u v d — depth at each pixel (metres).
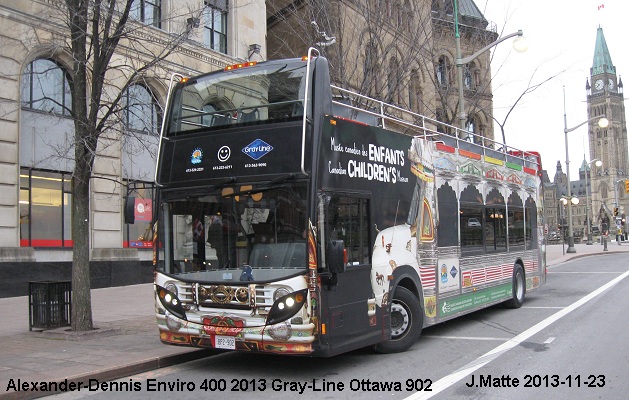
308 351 6.70
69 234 17.89
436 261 9.65
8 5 15.76
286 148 7.09
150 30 17.78
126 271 19.16
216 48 22.25
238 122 7.53
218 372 7.76
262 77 7.52
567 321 11.46
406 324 8.74
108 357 8.20
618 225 61.56
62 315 10.59
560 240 74.12
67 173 17.83
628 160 153.62
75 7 10.35
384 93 19.20
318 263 6.82
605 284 18.86
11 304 14.54
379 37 17.84
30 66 16.55
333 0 18.78
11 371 7.35
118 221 19.00
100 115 15.12
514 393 6.45
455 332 10.54
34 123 16.78
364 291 7.66
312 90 7.18
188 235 7.63
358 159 7.77
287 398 6.40
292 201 6.98
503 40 17.81
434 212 9.70
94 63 10.31
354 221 7.62
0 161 15.68
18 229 16.14
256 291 6.93
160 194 7.92
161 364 8.16
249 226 7.20
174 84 8.31
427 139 9.98
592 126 152.00
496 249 12.35
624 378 7.04
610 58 153.38
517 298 13.45
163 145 8.08
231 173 7.40
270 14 25.61
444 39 23.23
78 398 6.61
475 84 24.09
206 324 7.25
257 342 6.88
